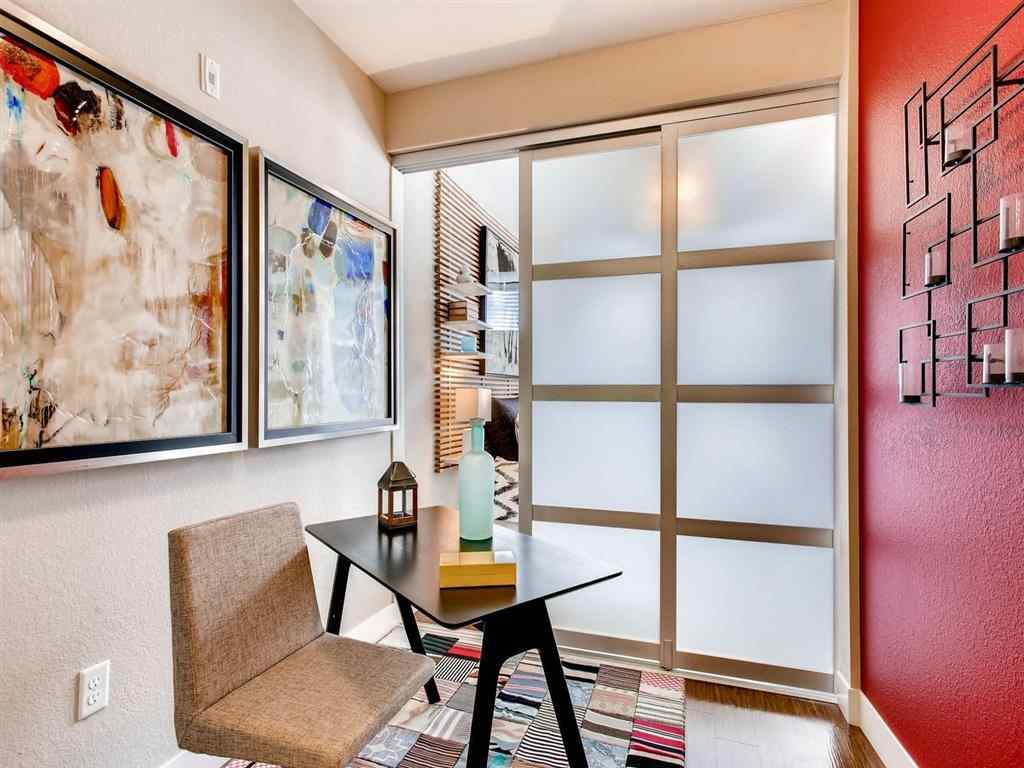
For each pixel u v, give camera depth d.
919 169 1.52
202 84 1.66
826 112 2.15
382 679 1.34
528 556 1.52
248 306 1.79
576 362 2.54
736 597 2.28
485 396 1.88
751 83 2.19
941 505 1.41
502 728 1.89
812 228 2.20
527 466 2.61
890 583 1.72
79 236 1.28
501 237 4.42
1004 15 1.13
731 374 2.30
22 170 1.16
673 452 2.37
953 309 1.36
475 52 2.41
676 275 2.37
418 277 3.04
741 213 2.28
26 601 1.20
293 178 1.98
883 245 1.78
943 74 1.39
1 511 1.16
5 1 1.12
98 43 1.35
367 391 2.48
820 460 2.19
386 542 1.63
